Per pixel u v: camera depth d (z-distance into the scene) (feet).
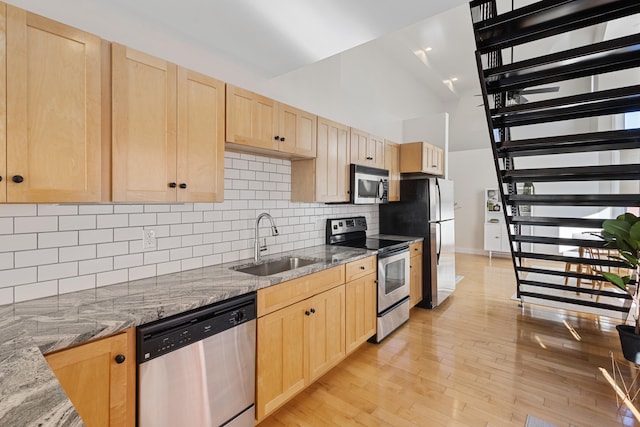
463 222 25.16
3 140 3.59
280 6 5.40
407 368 8.12
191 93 5.59
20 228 4.57
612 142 7.61
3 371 2.65
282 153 7.84
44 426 1.87
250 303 5.51
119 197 4.63
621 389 7.22
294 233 9.39
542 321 11.32
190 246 6.73
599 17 5.82
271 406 5.91
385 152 12.13
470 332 10.39
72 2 5.01
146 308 4.32
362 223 12.04
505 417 6.27
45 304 4.48
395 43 15.19
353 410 6.48
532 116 7.94
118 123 4.62
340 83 11.53
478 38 6.71
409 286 11.33
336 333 7.73
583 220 9.18
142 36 5.80
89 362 3.61
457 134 25.70
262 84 8.18
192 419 4.64
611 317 11.46
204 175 5.79
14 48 3.66
